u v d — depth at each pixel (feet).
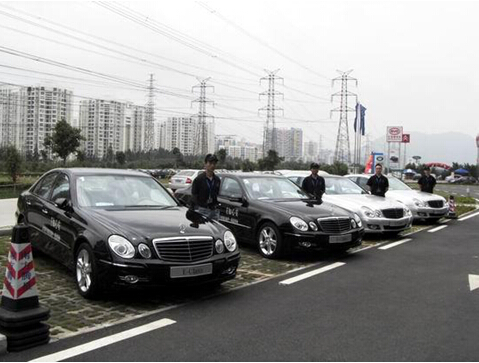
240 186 30.58
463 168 301.63
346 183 42.45
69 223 20.06
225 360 12.92
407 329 15.69
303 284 21.72
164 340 14.33
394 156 110.93
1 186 81.35
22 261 14.20
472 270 25.36
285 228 26.61
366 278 23.12
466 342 14.56
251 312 17.30
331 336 14.94
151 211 20.80
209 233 19.26
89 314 16.69
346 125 192.44
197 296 19.38
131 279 17.19
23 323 13.60
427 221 50.14
